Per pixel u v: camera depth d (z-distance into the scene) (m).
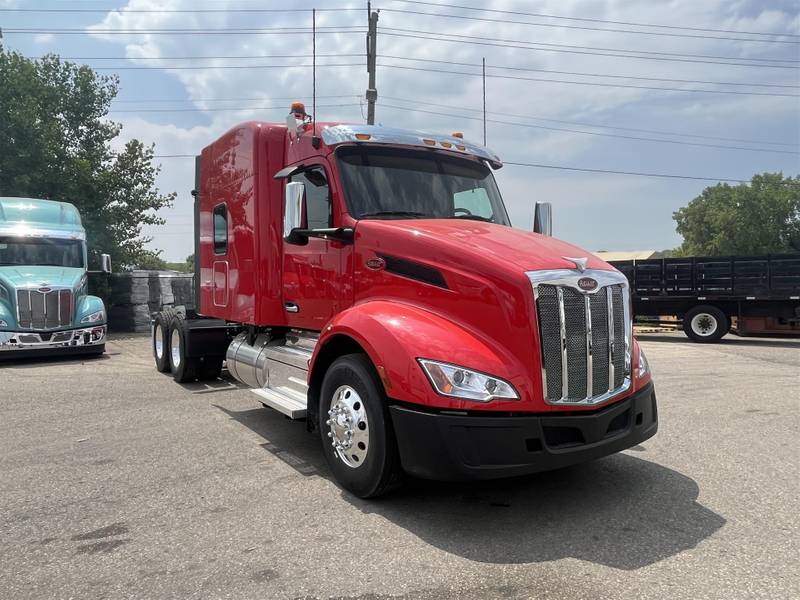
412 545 3.57
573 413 3.87
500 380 3.74
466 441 3.64
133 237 22.39
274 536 3.71
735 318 17.02
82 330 12.67
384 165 5.40
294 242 5.16
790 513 4.02
